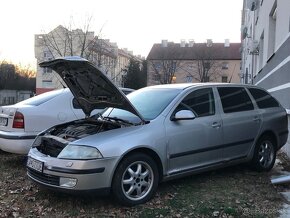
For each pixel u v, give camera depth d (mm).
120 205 5578
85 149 5301
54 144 5727
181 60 71312
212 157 6582
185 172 6211
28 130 7598
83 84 6203
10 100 79562
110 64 53469
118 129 5719
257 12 21500
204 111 6578
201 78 65250
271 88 13320
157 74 63250
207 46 76062
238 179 6984
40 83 80062
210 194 6125
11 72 82562
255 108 7457
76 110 8133
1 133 7742
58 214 5359
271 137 7734
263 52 17625
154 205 5633
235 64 85250
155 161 5859
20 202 5836
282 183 6484
